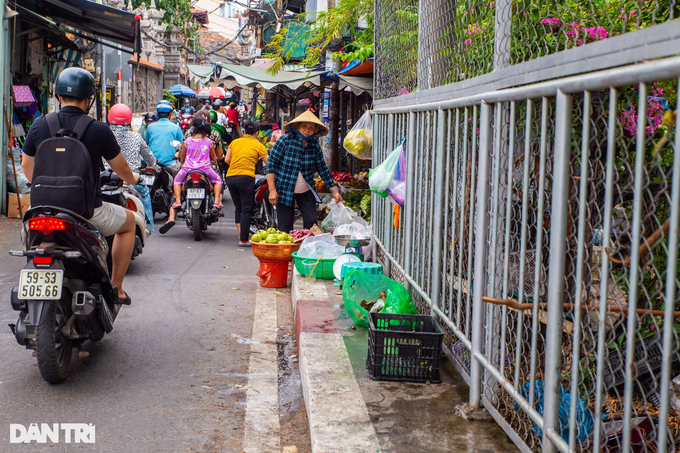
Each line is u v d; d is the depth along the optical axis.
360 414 3.28
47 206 3.96
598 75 2.05
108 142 4.39
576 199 2.68
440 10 4.38
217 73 16.41
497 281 3.09
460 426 3.17
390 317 4.06
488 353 3.15
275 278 6.92
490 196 3.21
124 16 13.27
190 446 3.42
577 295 2.25
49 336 3.94
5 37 10.33
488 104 3.14
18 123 12.57
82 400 3.95
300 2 25.48
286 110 24.36
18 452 3.28
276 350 5.02
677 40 1.77
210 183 9.73
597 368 2.14
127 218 4.78
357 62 10.65
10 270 7.22
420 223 4.54
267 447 3.44
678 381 2.82
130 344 5.00
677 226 1.74
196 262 8.11
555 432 2.45
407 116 4.99
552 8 2.87
